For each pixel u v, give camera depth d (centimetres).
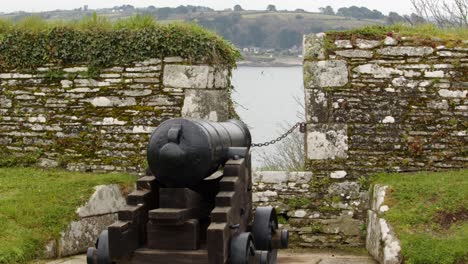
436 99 825
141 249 550
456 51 825
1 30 926
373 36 837
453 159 823
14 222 706
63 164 892
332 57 835
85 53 886
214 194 598
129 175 865
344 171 832
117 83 881
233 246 543
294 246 835
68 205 756
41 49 899
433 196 726
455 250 634
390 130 830
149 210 560
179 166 539
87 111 889
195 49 864
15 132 910
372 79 831
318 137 837
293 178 840
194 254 540
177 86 867
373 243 750
